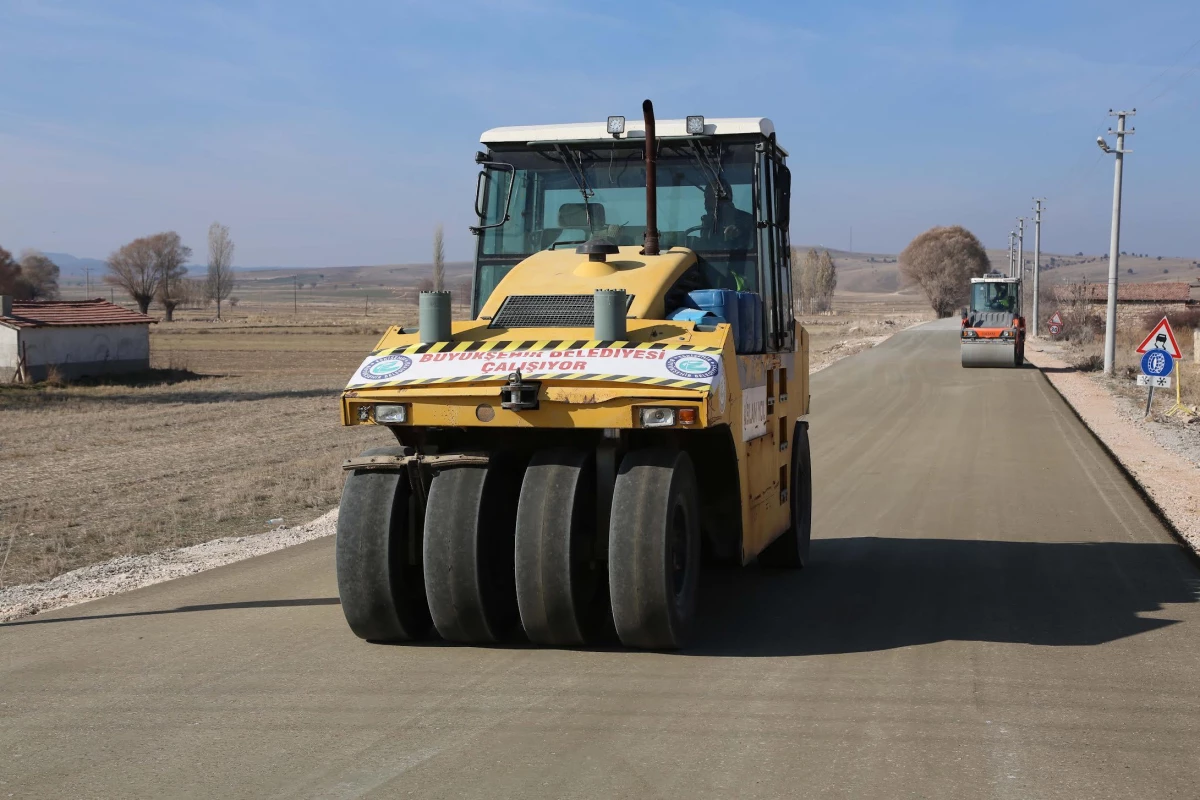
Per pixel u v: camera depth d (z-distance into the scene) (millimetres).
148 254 128125
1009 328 40062
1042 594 8297
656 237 7422
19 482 16188
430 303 6602
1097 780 4586
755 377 7496
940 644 6793
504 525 6625
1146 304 75438
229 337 82438
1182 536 10852
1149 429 21500
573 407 5992
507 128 8156
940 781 4566
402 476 6633
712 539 7676
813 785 4520
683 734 5109
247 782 4555
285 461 18609
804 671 6152
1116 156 37562
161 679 6035
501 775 4617
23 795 4445
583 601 6398
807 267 167750
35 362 40750
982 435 20516
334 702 5598
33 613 7805
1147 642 6852
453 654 6500
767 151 8008
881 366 41875
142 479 16422
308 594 8234
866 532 11281
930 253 142250
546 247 8047
